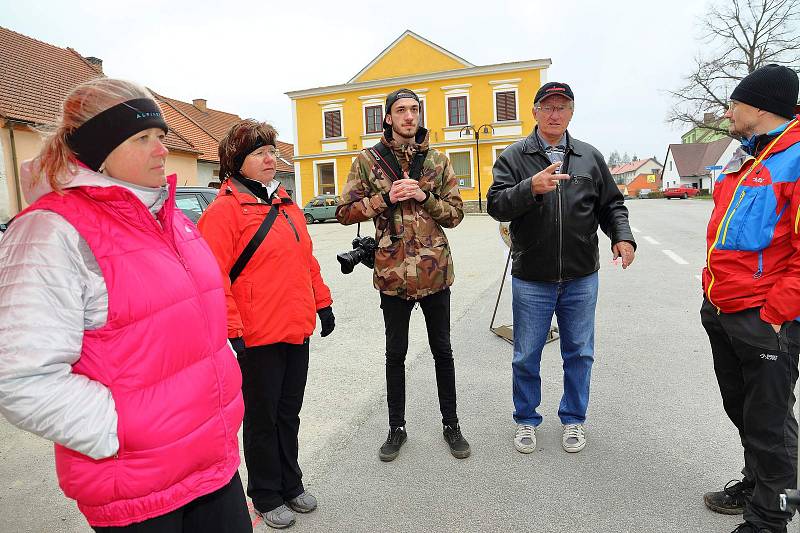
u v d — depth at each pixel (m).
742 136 2.23
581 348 3.03
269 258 2.38
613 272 8.54
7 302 1.18
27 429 1.18
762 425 2.10
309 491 2.78
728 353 2.33
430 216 2.93
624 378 4.09
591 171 2.93
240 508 1.60
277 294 2.39
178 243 1.52
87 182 1.31
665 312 5.98
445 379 3.09
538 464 2.94
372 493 2.73
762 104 2.08
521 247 2.99
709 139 71.62
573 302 3.01
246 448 2.52
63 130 1.30
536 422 3.16
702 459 2.89
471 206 31.64
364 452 3.17
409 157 2.91
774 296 1.98
